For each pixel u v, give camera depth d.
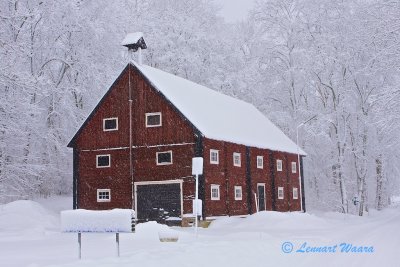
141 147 32.94
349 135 50.38
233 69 57.22
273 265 10.94
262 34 58.19
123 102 33.91
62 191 43.50
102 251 13.95
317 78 50.69
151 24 53.97
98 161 34.12
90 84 42.81
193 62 52.78
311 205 52.91
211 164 32.25
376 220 33.88
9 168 34.31
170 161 31.91
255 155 39.03
